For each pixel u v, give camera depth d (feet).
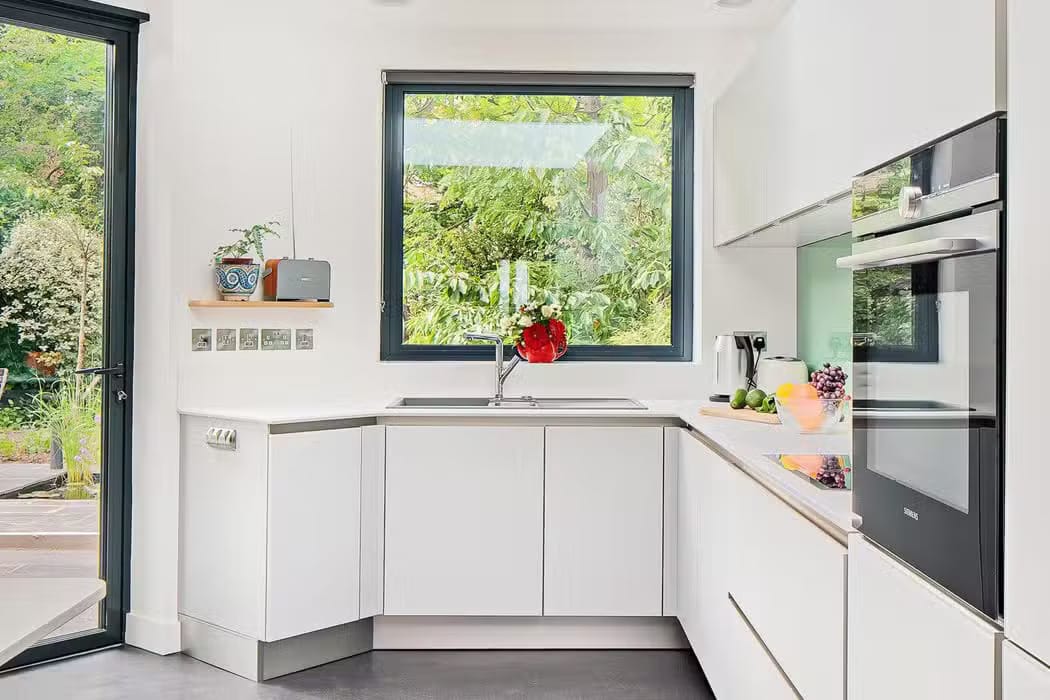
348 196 12.98
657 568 11.72
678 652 11.81
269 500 10.55
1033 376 3.55
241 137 12.17
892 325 5.07
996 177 3.97
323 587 11.05
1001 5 4.20
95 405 11.49
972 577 4.07
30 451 11.07
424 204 13.71
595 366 13.33
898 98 5.68
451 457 11.62
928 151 4.71
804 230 10.53
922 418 4.63
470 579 11.67
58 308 11.23
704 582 9.99
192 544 11.41
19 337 10.98
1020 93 3.71
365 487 11.44
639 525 11.73
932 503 4.48
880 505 5.17
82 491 11.44
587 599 11.73
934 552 4.46
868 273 5.45
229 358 12.05
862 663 5.29
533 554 11.68
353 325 13.05
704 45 13.26
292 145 12.60
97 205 11.51
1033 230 3.58
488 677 10.89
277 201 12.48
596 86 13.64
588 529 11.72
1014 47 3.78
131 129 11.62
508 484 11.65
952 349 4.32
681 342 13.75
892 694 4.84
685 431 11.39
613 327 13.82
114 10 11.30
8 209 10.89
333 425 11.18
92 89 11.44
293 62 12.62
